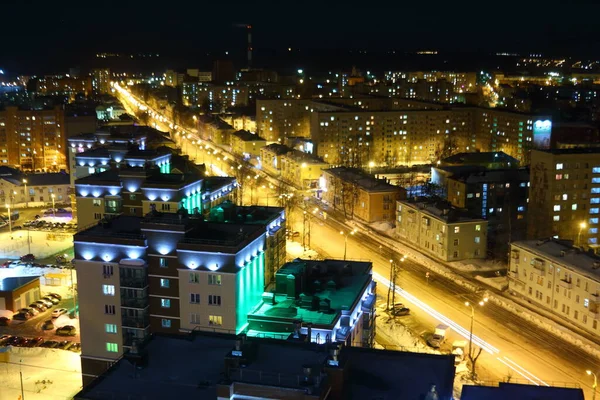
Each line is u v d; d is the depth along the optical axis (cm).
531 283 13425
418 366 6406
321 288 9662
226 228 10356
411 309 13150
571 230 17800
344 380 5978
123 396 5897
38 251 17412
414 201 18062
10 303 13150
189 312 9612
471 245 16050
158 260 9675
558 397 5953
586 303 11944
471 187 19150
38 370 10625
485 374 10450
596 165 17538
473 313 12044
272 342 6438
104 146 18450
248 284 9838
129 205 14038
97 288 9838
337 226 19575
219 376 6194
